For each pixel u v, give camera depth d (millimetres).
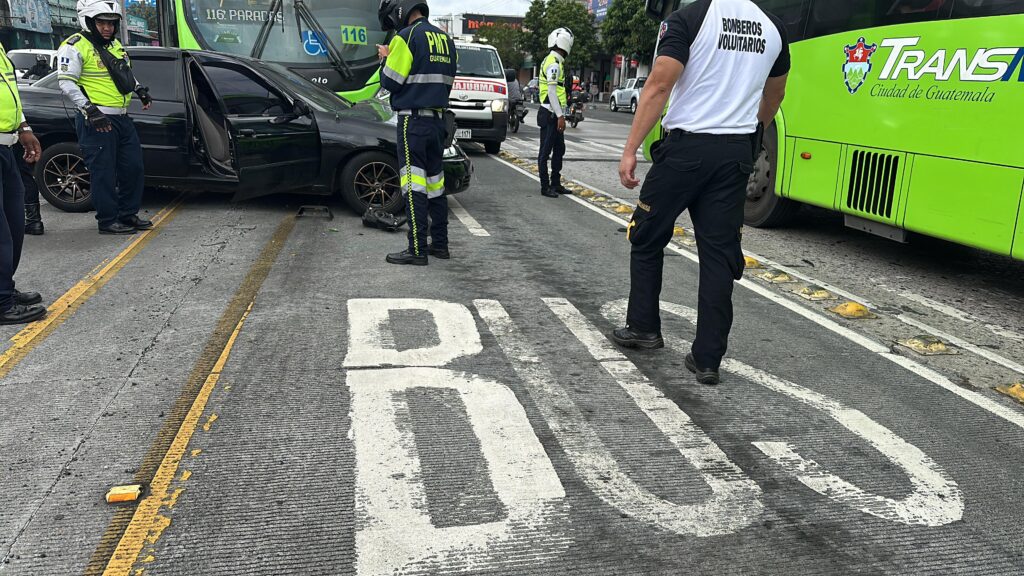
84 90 6008
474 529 2467
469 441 3031
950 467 3021
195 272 5285
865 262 6707
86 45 5914
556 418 3271
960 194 5344
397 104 5465
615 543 2432
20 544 2324
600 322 4566
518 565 2303
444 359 3867
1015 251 4980
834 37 6551
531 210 8328
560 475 2814
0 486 2623
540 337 4258
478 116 13625
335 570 2246
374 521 2488
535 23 60094
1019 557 2457
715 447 3086
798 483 2842
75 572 2211
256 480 2697
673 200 3619
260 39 9992
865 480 2887
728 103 3439
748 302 5230
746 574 2311
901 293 5742
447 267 5699
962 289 5930
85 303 4570
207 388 3420
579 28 57531
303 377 3572
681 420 3312
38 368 3609
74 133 6992
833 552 2436
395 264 5672
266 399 3328
